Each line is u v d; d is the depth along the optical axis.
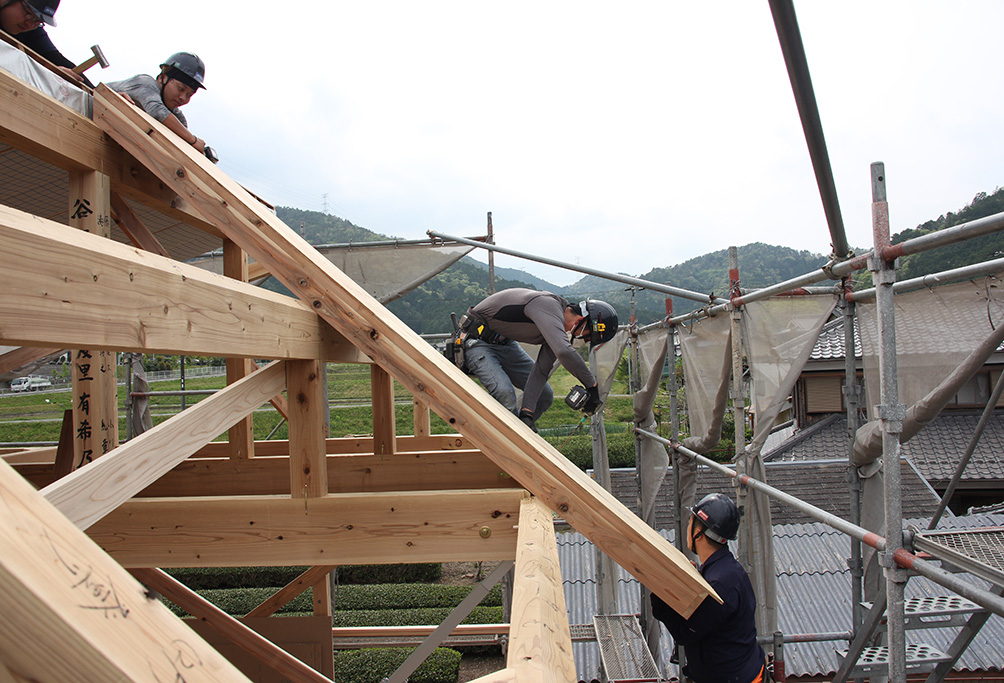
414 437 4.46
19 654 0.43
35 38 2.42
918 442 9.89
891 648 2.43
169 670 0.49
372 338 1.86
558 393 25.61
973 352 2.55
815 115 2.09
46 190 2.67
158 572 3.25
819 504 9.62
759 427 4.26
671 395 6.71
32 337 0.87
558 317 2.86
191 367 28.45
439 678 8.56
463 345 3.12
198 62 2.68
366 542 2.19
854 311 3.44
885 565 2.43
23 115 1.72
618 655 6.43
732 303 4.43
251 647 3.24
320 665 3.78
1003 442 9.35
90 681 0.44
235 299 1.57
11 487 0.48
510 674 0.87
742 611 2.64
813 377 11.79
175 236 3.89
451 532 2.20
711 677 2.64
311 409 2.24
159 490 2.76
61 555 0.47
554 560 1.56
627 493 12.15
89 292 1.00
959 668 6.36
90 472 1.35
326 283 1.86
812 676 6.70
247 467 2.76
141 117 2.00
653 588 1.75
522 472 1.79
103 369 2.09
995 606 1.89
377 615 10.48
